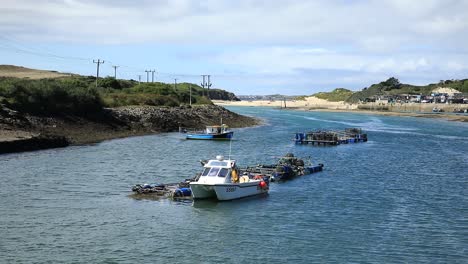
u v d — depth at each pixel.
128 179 48.88
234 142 88.44
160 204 39.88
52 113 85.12
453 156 74.94
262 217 37.03
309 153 75.56
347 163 65.50
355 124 155.38
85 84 136.00
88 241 30.81
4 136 64.88
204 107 144.75
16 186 43.94
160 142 83.06
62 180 47.00
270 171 52.84
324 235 33.06
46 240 30.69
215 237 32.25
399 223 36.06
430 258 29.30
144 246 30.27
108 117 96.00
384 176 55.34
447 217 37.91
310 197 43.88
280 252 29.83
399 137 108.81
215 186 40.44
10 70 190.75
